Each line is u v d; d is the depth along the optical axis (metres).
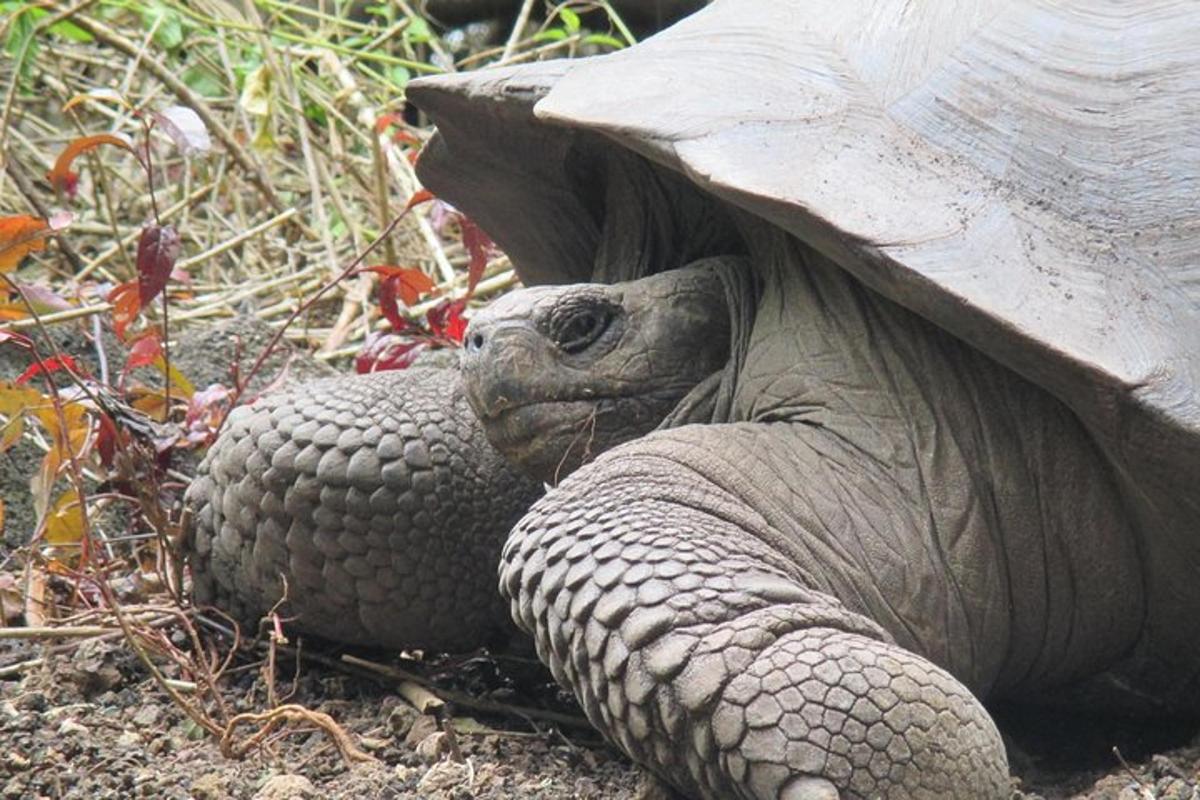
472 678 6.25
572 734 5.68
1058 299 4.60
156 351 7.25
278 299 10.60
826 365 5.14
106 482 6.93
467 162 6.43
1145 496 4.73
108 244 11.02
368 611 6.02
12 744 5.13
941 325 4.67
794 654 4.16
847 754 4.05
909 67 5.21
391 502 5.86
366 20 13.84
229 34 11.87
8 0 10.66
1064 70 5.17
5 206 11.05
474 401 5.54
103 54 12.45
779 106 5.10
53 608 6.63
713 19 5.70
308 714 5.24
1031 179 4.92
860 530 4.88
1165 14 5.28
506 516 5.97
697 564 4.41
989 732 4.25
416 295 7.67
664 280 5.62
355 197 11.23
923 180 4.88
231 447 6.06
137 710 5.70
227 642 6.36
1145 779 4.76
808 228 4.73
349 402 5.99
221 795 4.85
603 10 13.12
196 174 12.02
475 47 13.67
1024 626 5.12
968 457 4.98
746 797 4.20
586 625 4.42
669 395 5.54
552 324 5.49
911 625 4.88
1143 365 4.49
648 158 5.43
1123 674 5.48
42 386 7.82
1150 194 4.89
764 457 4.93
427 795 4.81
